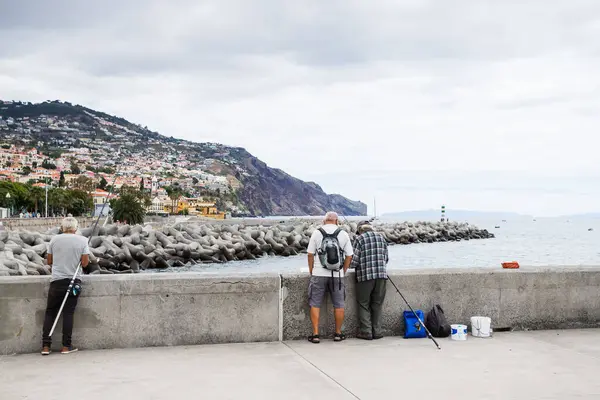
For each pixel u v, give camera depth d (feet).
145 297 22.65
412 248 168.14
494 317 25.77
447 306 25.39
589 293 26.61
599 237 296.71
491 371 19.39
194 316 23.07
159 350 22.12
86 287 22.22
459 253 150.82
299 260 113.39
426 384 17.93
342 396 16.79
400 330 24.98
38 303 21.86
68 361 20.51
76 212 458.09
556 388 17.58
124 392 17.07
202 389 17.38
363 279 23.85
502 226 596.70
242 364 20.17
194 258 104.32
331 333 24.23
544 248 184.85
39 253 86.07
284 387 17.60
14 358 20.95
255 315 23.59
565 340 24.03
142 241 98.12
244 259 113.50
